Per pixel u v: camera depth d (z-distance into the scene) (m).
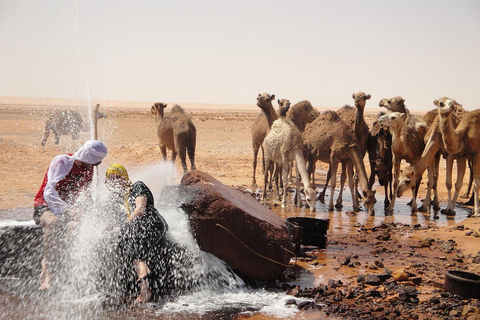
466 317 5.43
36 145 24.39
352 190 13.02
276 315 5.48
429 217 12.12
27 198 12.18
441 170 21.00
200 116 74.62
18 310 5.41
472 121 11.81
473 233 9.66
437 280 6.70
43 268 6.10
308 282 6.67
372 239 9.41
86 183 6.33
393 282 6.55
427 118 13.84
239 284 6.44
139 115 69.19
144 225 6.02
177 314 5.45
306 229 8.65
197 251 6.44
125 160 19.97
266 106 14.84
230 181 17.41
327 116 13.50
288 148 12.83
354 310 5.59
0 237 6.43
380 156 13.33
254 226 6.34
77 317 5.27
